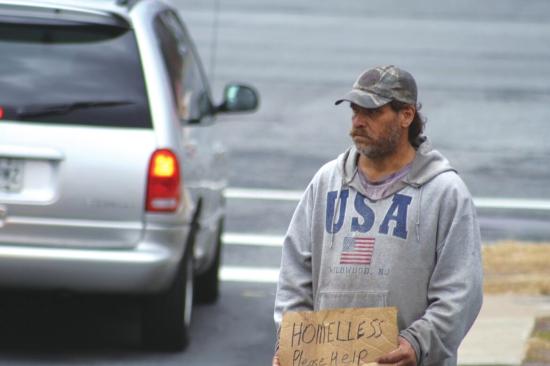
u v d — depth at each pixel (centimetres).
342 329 1359
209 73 7012
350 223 1381
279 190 4475
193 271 2639
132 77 2436
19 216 2358
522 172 4847
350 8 9988
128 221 2375
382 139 1365
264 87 6738
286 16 9438
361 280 1371
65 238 2369
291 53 7806
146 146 2386
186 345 2578
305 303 1426
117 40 2470
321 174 1414
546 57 7875
